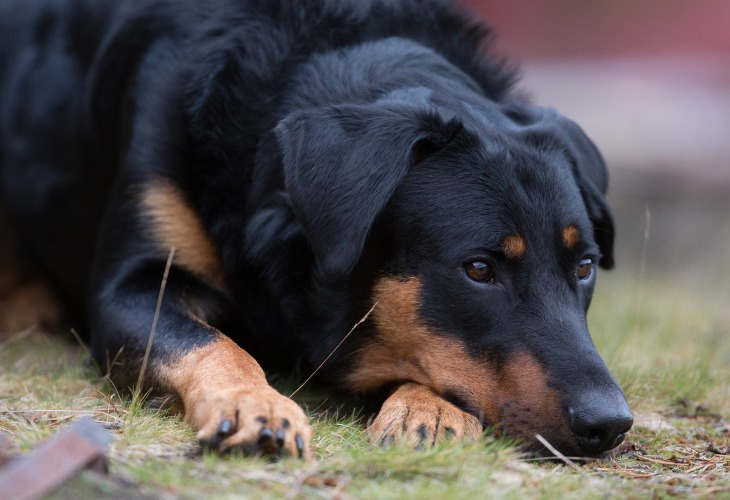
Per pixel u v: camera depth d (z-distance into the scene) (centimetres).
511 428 645
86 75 952
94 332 820
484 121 750
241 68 822
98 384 792
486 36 924
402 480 564
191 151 805
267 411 589
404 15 877
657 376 899
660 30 2670
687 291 1548
